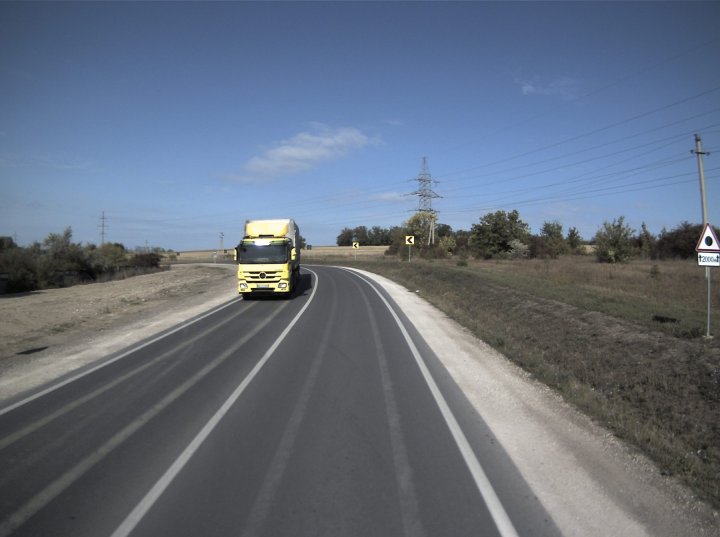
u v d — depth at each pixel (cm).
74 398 763
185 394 772
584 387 818
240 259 2212
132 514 414
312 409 691
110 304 2189
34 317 1773
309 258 8162
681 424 649
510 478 478
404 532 383
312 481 471
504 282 2245
